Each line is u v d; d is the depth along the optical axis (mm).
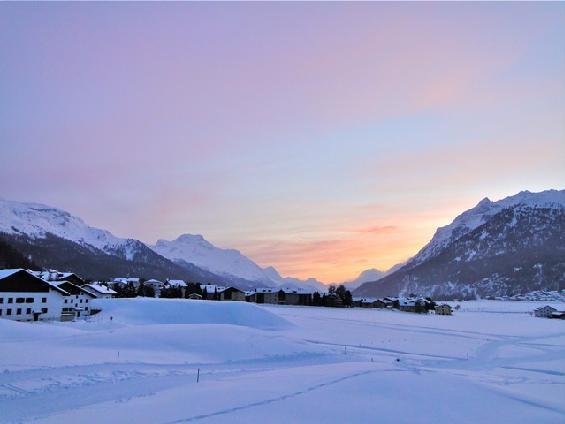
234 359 44500
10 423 20531
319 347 52938
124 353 41906
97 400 25719
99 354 40031
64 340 46750
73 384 29312
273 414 20938
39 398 25922
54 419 20656
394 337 72562
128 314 95125
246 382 28797
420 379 29828
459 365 46875
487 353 57000
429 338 72562
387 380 28875
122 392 27844
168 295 179250
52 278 119500
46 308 84312
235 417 20328
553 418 22219
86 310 96000
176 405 22672
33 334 52469
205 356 44594
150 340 48938
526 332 91062
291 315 124625
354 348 57062
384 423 20328
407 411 22328
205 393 25375
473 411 22953
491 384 31719
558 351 60094
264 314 97000
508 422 21266
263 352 47656
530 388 33188
